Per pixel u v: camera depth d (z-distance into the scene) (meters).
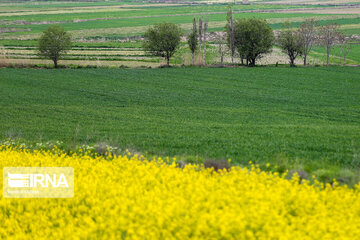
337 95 73.19
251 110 60.16
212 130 42.84
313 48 144.88
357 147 31.80
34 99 69.62
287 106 63.53
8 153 27.11
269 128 43.62
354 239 12.88
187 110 60.09
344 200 15.80
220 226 12.60
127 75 94.44
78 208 15.98
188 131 42.44
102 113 57.44
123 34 188.50
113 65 109.25
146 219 13.78
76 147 31.64
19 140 37.19
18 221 15.78
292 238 12.42
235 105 64.75
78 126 47.25
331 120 52.38
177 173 19.48
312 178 21.45
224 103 66.44
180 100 69.19
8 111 59.09
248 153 29.98
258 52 110.69
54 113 57.44
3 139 38.69
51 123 49.75
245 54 111.06
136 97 71.75
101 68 104.00
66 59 117.94
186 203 14.77
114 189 16.98
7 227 15.26
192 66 106.38
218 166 24.25
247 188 16.34
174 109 61.06
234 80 88.94
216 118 53.25
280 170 24.83
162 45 108.81
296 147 31.86
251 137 37.47
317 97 71.44
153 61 117.25
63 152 30.95
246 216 13.43
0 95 72.94
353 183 21.05
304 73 96.75
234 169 20.31
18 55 123.81
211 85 83.56
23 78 90.00
